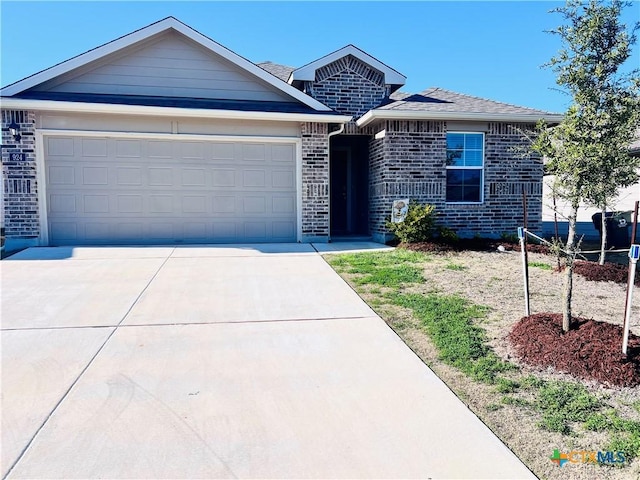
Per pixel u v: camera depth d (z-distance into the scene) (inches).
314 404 117.7
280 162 412.5
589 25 146.2
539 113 416.5
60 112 363.3
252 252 351.9
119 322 182.9
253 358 148.3
